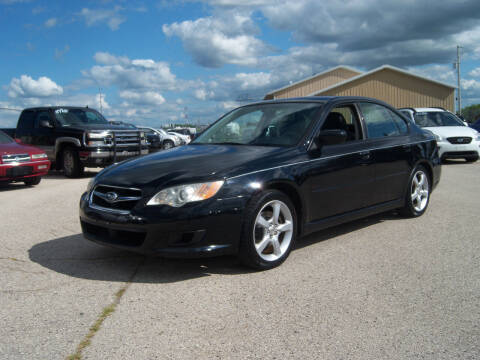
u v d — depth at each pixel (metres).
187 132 34.94
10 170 9.44
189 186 3.39
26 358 2.32
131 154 12.23
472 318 2.74
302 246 4.39
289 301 3.04
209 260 3.99
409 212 5.46
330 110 4.48
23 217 6.16
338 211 4.37
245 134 4.50
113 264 3.91
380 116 5.16
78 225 5.58
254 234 3.56
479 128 16.86
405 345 2.42
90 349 2.41
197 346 2.43
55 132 11.96
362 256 4.03
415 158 5.39
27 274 3.67
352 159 4.45
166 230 3.32
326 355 2.32
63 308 2.97
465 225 5.12
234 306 2.96
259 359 2.29
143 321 2.76
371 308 2.90
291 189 3.89
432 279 3.42
